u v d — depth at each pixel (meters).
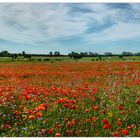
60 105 8.45
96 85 14.02
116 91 10.70
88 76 20.86
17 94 10.47
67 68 32.91
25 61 56.22
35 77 21.48
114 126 7.03
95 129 6.89
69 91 11.09
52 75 23.25
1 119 7.45
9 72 24.88
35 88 11.03
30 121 6.80
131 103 9.34
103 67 32.06
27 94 10.02
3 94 9.88
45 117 7.29
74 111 8.12
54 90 11.20
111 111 7.98
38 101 9.27
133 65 29.27
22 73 24.33
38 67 35.97
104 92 10.64
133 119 7.66
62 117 7.53
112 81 12.82
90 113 8.25
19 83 16.25
